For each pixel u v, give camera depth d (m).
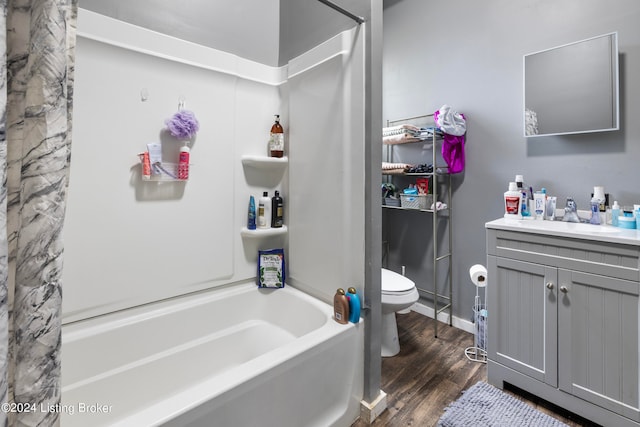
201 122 1.70
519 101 2.03
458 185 2.38
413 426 1.46
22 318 0.65
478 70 2.23
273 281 1.95
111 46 1.40
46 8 0.65
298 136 1.86
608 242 1.32
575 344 1.43
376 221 1.47
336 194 1.60
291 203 1.95
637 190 1.62
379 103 1.46
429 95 2.54
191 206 1.70
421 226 2.63
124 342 1.45
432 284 2.58
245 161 1.87
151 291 1.57
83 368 1.33
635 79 1.61
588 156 1.77
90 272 1.39
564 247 1.45
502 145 2.12
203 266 1.76
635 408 1.27
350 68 1.50
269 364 1.12
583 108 1.72
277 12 2.02
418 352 2.09
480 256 2.27
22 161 0.66
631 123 1.63
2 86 0.58
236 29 1.83
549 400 1.51
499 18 2.11
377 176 1.46
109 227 1.43
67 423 1.26
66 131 0.69
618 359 1.31
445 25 2.42
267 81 1.98
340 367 1.38
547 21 1.90
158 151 1.53
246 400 1.05
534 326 1.56
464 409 1.54
